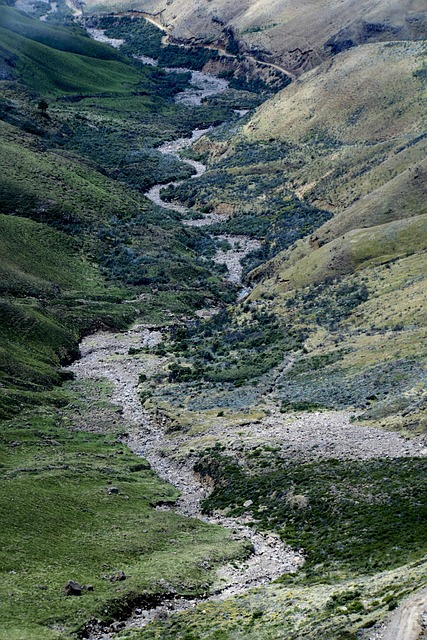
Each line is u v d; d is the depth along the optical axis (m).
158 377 110.44
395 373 86.12
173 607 52.31
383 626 39.69
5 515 61.12
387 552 53.47
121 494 71.25
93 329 135.88
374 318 109.62
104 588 53.31
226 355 116.44
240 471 74.19
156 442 88.44
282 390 94.38
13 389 99.25
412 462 65.38
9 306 124.19
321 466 69.81
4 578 52.78
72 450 83.94
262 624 46.22
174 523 66.31
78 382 111.44
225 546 61.09
